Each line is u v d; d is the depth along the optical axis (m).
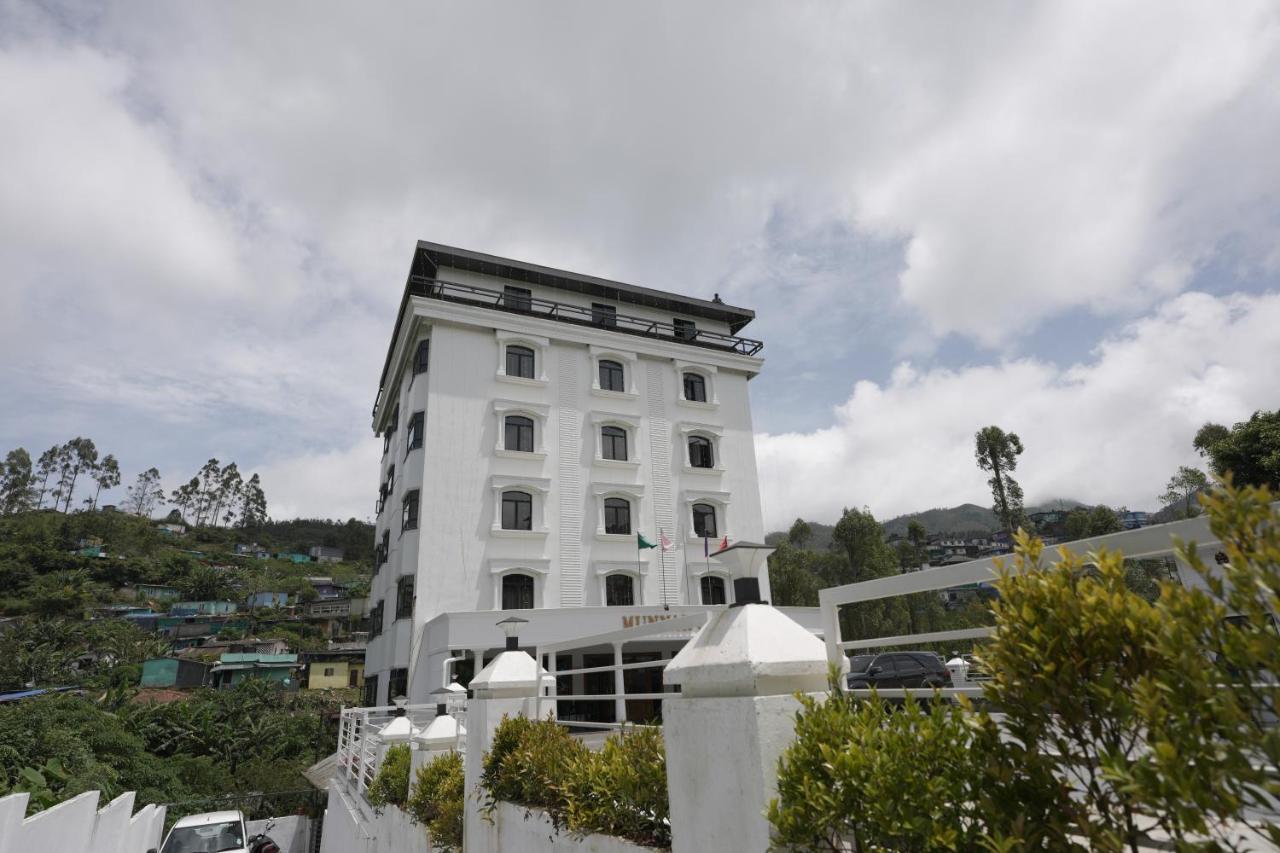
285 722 34.62
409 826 7.87
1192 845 1.60
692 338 30.77
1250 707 1.56
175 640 67.06
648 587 25.42
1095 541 2.21
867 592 3.19
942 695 2.66
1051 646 1.94
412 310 25.00
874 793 2.23
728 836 2.80
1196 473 25.98
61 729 17.42
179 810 22.52
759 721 2.71
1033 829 1.95
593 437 26.47
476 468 24.17
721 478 28.55
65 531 88.69
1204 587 1.80
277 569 104.88
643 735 4.32
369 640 28.70
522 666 6.55
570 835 4.57
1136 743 1.91
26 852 6.89
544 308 28.31
